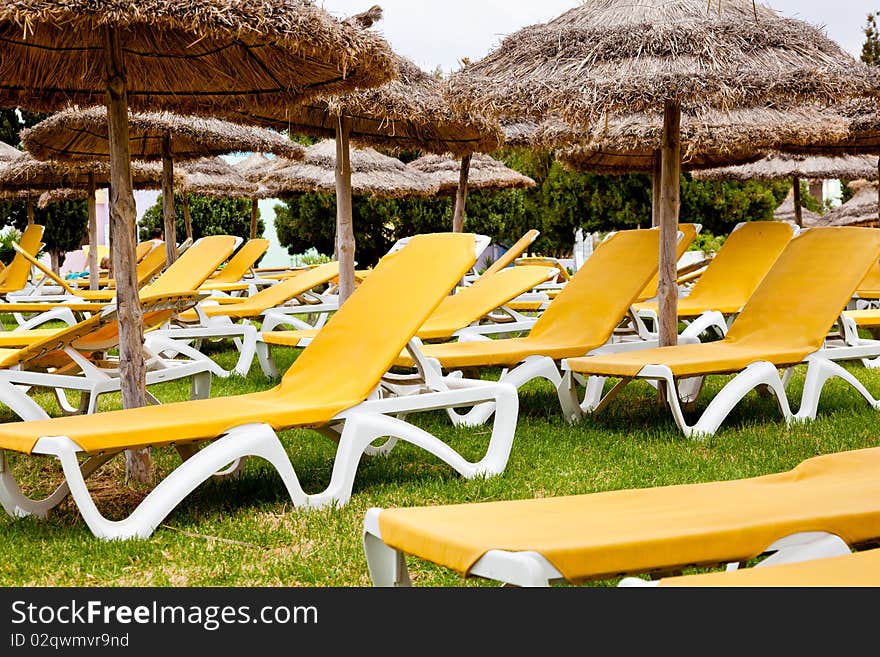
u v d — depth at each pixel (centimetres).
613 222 2245
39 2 391
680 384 643
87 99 562
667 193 633
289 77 548
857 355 586
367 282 491
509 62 634
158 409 419
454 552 202
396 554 234
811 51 594
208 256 956
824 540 220
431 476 451
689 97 561
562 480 433
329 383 447
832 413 585
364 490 425
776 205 2350
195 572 321
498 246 2353
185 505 409
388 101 790
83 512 352
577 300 669
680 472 439
